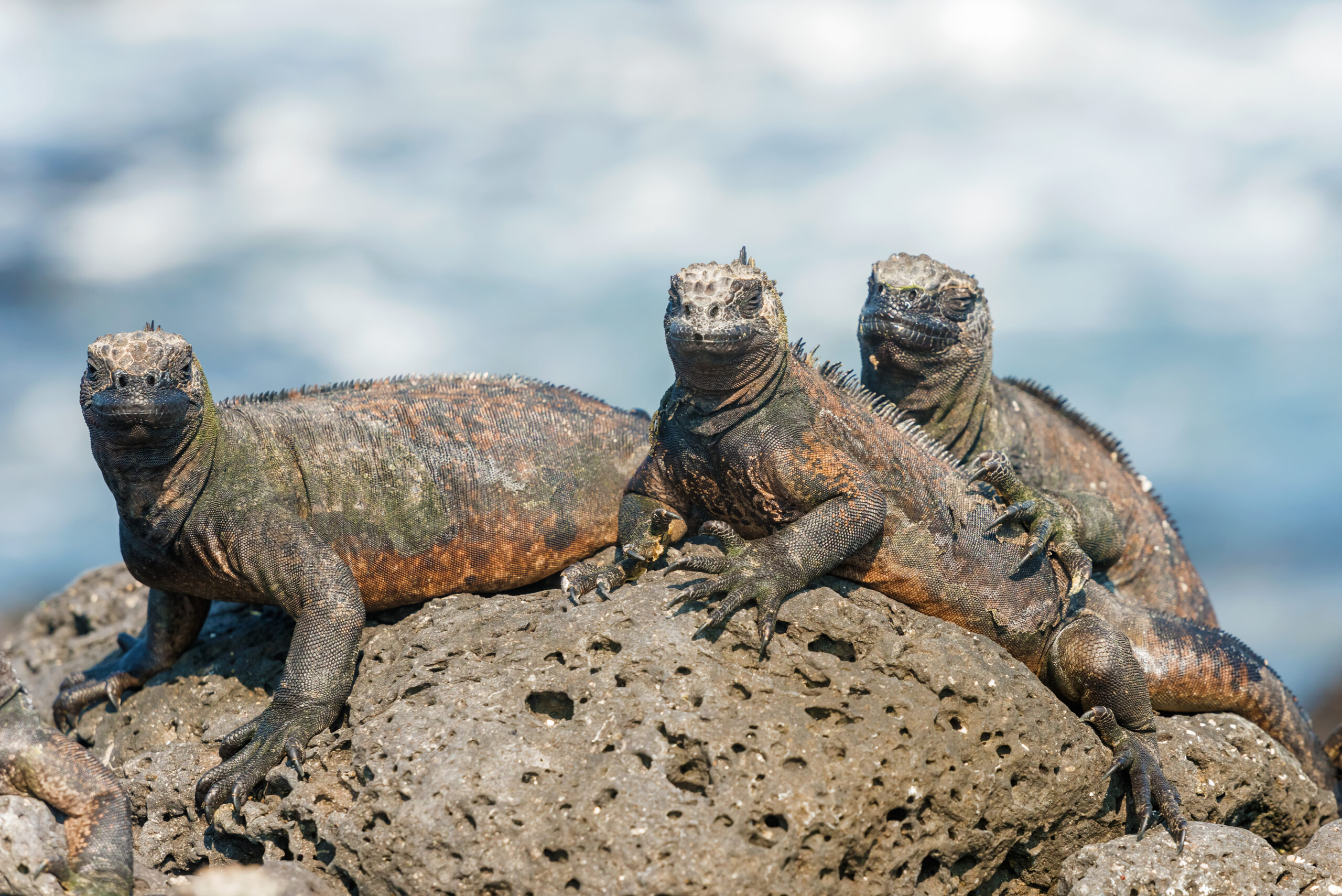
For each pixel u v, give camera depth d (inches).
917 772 802.2
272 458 978.7
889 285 1163.3
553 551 1051.3
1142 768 883.4
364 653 962.1
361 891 780.6
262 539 943.0
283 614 1079.0
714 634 856.3
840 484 906.1
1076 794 866.1
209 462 943.0
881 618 889.5
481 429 1053.8
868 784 782.5
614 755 780.0
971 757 833.5
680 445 961.5
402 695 879.1
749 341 897.5
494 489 1027.3
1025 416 1289.4
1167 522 1379.2
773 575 858.8
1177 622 1059.9
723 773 765.3
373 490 1000.2
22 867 744.3
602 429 1098.1
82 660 1305.4
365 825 787.4
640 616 870.4
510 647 887.7
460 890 746.2
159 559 963.3
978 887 858.1
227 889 678.5
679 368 924.6
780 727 794.2
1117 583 1298.0
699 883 723.4
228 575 954.1
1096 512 1133.1
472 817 761.6
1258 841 836.6
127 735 1024.9
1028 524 992.9
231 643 1069.1
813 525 885.2
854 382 1014.4
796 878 750.5
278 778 860.6
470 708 829.8
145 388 884.6
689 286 896.3
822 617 877.8
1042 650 979.9
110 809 788.6
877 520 907.4
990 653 897.5
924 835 808.3
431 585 1024.9
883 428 984.9
